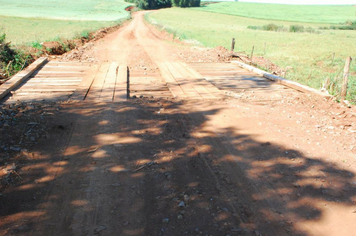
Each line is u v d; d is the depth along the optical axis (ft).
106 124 17.95
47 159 13.76
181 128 17.84
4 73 32.30
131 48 63.36
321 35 131.85
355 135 17.70
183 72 34.60
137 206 10.85
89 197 11.24
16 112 19.12
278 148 15.52
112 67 36.01
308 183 12.55
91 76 30.91
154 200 11.23
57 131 16.66
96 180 12.30
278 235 9.66
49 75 31.42
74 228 9.68
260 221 10.28
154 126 18.01
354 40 109.50
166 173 13.00
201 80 30.63
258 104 23.45
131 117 19.33
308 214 10.71
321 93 25.58
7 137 15.46
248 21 245.24
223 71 36.91
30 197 11.09
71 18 181.88
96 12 247.29
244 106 22.29
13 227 9.58
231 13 319.88
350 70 57.88
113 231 9.61
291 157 14.64
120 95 24.17
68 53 50.24
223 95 25.12
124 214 10.42
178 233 9.59
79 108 20.70
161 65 39.14
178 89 26.89
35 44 49.49
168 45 72.49
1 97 22.49
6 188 11.55
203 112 20.74
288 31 163.02
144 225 9.92
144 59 46.93
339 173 13.37
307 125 18.99
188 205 10.95
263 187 12.23
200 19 243.40
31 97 23.25
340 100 24.82
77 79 29.86
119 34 103.71
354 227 10.10
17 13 180.65
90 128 17.30
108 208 10.69
